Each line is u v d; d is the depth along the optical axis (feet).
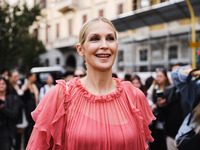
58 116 3.40
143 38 37.93
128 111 3.65
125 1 44.83
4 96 10.36
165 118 8.84
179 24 34.83
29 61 56.65
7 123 10.02
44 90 14.15
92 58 3.55
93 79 3.78
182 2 24.71
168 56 35.01
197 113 5.93
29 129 12.37
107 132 3.32
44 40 66.90
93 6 53.16
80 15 56.65
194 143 5.99
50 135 3.40
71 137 3.28
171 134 8.58
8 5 37.40
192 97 6.10
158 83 11.30
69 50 59.36
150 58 37.55
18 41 39.27
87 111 3.45
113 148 3.28
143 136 3.65
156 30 37.99
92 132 3.27
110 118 3.46
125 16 30.40
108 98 3.60
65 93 3.53
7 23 36.96
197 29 29.22
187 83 6.02
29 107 12.18
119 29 36.42
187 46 32.83
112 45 3.55
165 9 27.12
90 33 3.52
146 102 4.16
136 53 40.04
